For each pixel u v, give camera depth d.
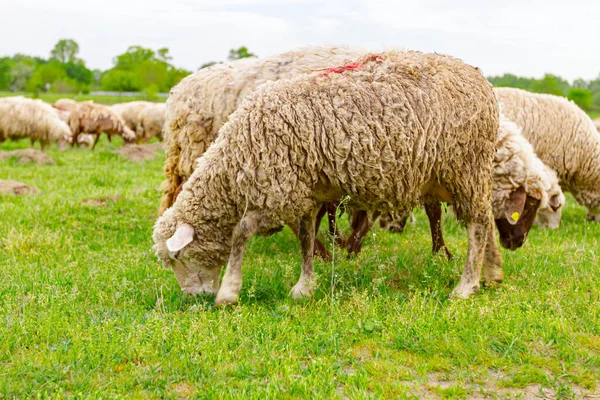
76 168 15.05
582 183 9.70
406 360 3.98
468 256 5.38
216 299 5.01
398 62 5.05
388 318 4.57
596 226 9.20
